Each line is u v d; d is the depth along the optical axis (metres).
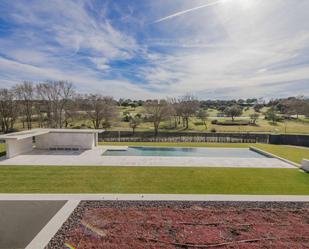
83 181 7.57
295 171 9.14
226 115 41.16
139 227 4.34
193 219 4.70
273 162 10.83
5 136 11.20
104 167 9.52
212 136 22.39
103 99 28.39
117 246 3.71
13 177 8.01
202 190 6.77
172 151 14.34
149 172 8.80
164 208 5.27
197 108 34.16
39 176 8.13
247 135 20.81
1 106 24.08
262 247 3.74
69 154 12.30
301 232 4.23
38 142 13.93
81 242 3.84
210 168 9.54
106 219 4.67
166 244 3.79
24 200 5.78
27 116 25.80
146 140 18.80
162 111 27.70
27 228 4.34
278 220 4.71
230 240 3.93
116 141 18.08
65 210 5.16
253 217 4.84
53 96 26.12
